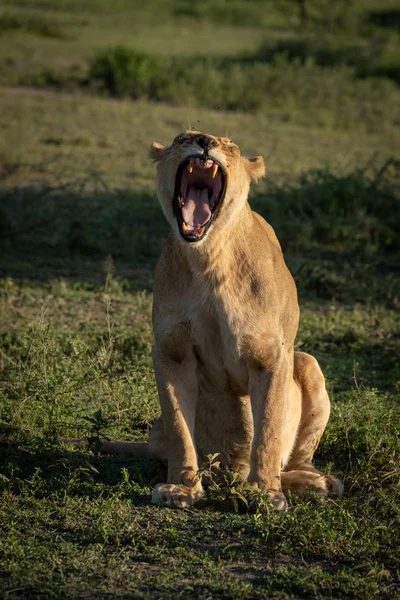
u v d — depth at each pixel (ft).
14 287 64.03
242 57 197.47
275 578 25.98
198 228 31.86
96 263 73.31
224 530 29.43
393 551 28.30
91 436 37.27
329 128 143.95
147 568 26.68
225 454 34.78
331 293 68.03
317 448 38.32
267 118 149.07
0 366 45.98
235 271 32.68
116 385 42.09
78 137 118.21
